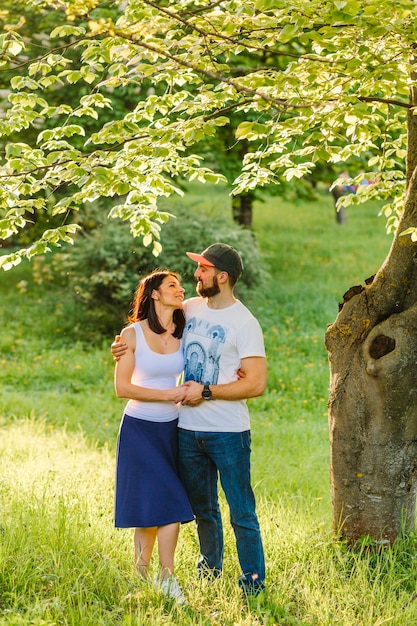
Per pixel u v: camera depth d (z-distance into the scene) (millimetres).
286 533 4973
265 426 9016
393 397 4457
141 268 12859
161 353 4094
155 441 4062
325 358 12195
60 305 14250
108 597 3947
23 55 11609
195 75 4953
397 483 4586
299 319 14219
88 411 9750
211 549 4285
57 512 4820
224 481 4055
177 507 4004
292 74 4457
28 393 10617
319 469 7422
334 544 4668
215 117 4414
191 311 4160
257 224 24734
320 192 31906
